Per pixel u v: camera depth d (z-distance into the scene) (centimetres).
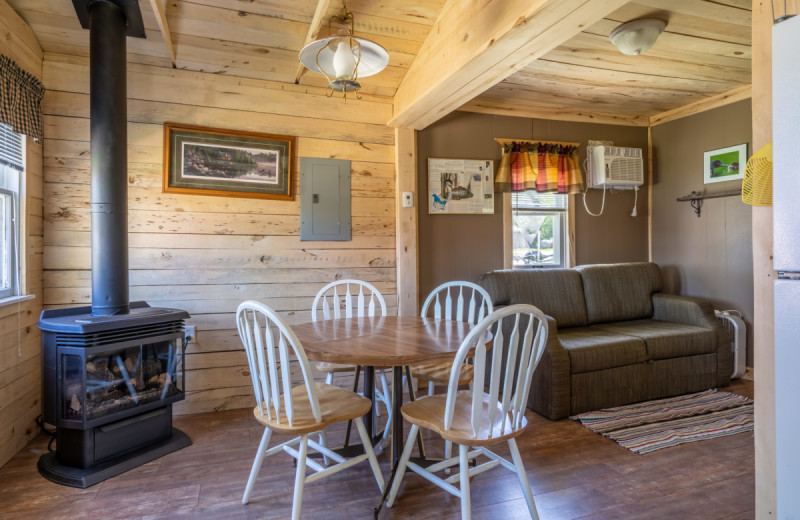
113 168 227
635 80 336
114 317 217
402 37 276
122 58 231
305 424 166
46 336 210
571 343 293
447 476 210
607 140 414
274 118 312
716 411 287
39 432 256
